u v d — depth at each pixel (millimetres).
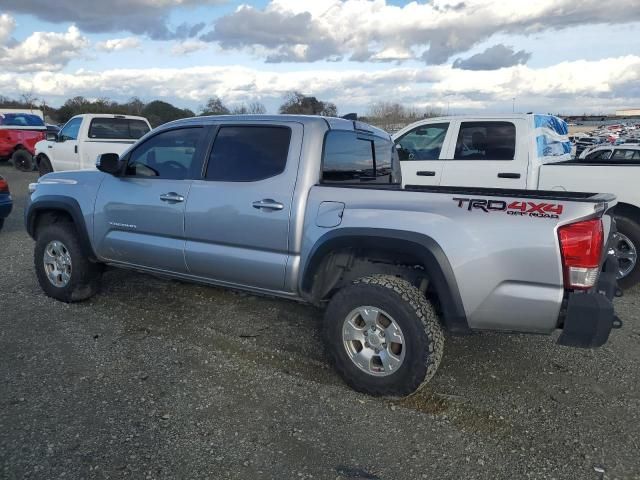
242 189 4047
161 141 4621
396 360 3412
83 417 3219
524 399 3578
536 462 2906
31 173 17812
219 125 4324
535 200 3121
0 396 3434
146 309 5086
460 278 3250
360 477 2752
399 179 5473
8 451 2867
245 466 2812
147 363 3963
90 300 5301
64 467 2756
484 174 6965
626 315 5277
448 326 3365
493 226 3188
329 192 3730
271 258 3932
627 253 5840
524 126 6840
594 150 15461
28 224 5430
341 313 3555
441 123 7375
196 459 2857
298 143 3910
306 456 2910
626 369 4047
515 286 3172
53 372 3779
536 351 4340
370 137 4766
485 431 3191
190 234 4328
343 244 3566
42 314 4910
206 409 3354
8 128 18266
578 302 3041
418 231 3340
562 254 3049
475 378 3859
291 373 3861
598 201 3094
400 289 3381
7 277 6070
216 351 4199
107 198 4805
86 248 4980
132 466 2783
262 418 3270
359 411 3371
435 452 2975
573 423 3299
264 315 4984
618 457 2967
